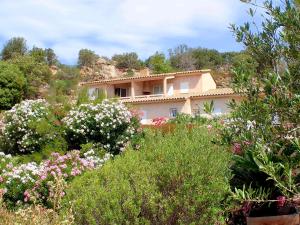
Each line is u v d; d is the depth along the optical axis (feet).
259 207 17.60
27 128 43.65
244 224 18.30
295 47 12.96
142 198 15.64
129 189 15.60
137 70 258.78
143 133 40.29
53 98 50.67
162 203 15.71
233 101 14.85
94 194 15.71
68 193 17.15
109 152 40.09
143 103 124.06
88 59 252.21
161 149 18.78
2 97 149.18
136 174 16.58
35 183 25.70
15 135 44.86
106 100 43.27
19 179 26.13
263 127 13.55
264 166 12.87
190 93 123.54
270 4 13.41
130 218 14.92
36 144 43.01
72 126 41.68
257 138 13.85
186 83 133.39
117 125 41.70
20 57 189.88
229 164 19.19
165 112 120.78
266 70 13.66
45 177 25.67
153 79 135.13
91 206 15.03
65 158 29.27
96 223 14.85
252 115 13.60
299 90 12.73
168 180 16.61
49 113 44.83
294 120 12.79
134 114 44.14
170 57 258.57
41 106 45.73
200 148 19.01
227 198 17.19
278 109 12.84
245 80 14.05
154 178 16.57
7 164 30.25
